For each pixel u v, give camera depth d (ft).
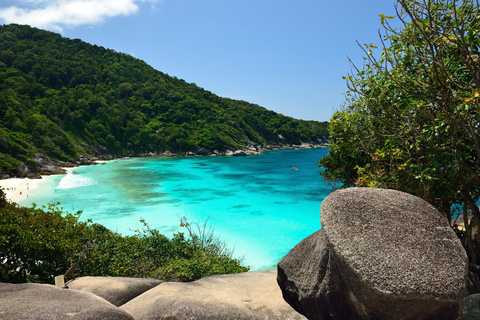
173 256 36.70
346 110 21.91
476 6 14.07
